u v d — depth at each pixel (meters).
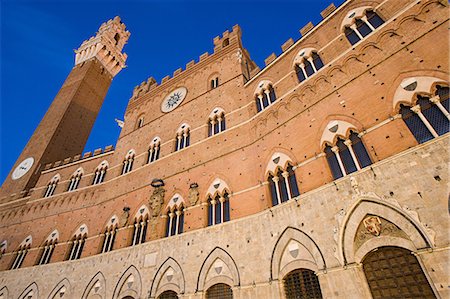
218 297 17.19
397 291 11.34
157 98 37.41
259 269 16.31
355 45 18.45
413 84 14.06
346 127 16.36
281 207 17.34
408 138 13.31
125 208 27.08
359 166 14.91
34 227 33.56
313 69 21.33
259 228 17.83
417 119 13.47
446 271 10.02
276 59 25.22
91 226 29.06
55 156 44.56
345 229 13.72
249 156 21.98
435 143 12.11
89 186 34.00
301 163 17.89
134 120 37.69
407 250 11.64
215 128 27.14
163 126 32.47
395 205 12.29
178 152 27.81
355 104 16.56
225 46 34.75
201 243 19.78
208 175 23.45
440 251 10.40
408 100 13.96
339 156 16.20
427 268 10.53
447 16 14.12
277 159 19.66
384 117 14.68
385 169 13.35
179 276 19.17
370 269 12.48
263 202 18.75
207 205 22.03
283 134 20.42
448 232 10.45
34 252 30.44
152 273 20.64
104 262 24.31
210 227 20.19
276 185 18.86
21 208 37.34
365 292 11.90
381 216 12.70
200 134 27.44
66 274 25.92
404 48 15.41
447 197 10.94
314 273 14.30
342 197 14.49
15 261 31.16
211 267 18.36
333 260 13.44
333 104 17.95
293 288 14.76
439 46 13.79
